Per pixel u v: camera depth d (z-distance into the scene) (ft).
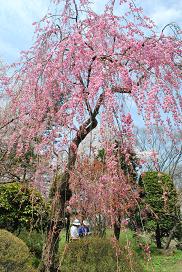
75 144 12.70
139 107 11.55
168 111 11.69
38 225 18.84
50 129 12.52
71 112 12.05
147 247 13.39
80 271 17.15
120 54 12.98
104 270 16.96
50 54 13.19
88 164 13.30
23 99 13.16
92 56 12.82
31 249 20.13
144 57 12.75
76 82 12.91
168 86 12.88
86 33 13.35
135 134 11.64
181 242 35.09
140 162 12.43
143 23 13.62
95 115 12.14
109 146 11.26
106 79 11.78
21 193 19.79
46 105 12.77
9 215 21.25
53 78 12.84
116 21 13.51
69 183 13.24
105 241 17.76
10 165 16.22
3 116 13.55
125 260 16.87
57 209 13.11
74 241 18.22
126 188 11.89
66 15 14.01
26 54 14.10
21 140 12.95
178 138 11.76
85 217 15.31
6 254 15.03
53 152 12.28
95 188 12.98
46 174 12.94
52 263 13.98
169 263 29.53
